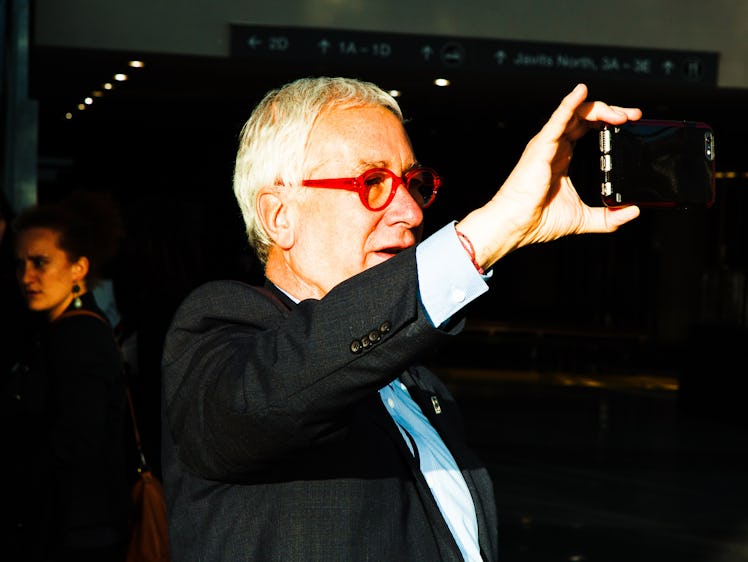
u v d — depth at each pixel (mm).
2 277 3195
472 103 14227
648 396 13250
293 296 1574
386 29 10805
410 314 1187
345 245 1506
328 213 1501
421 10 10891
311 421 1219
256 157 1564
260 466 1292
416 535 1449
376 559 1388
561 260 20281
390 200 1511
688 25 11492
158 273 5008
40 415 2869
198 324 1429
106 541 2908
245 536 1382
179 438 1367
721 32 11547
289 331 1253
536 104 14148
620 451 9219
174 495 1466
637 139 1309
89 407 2883
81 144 20922
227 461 1305
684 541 6293
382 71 11312
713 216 18984
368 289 1212
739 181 18547
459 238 1220
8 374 2924
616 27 11344
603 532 6453
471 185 21094
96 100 14797
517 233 1224
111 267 4738
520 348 17641
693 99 12859
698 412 11609
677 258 19344
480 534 1651
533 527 6520
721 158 18766
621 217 1307
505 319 19891
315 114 1513
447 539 1477
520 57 11164
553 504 7137
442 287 1209
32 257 3049
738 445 9727
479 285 1216
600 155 1316
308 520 1371
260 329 1438
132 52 10320
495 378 14602
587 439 9797
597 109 1282
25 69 7582
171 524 1462
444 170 21094
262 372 1236
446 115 15875
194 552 1414
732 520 6836
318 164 1503
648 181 1304
